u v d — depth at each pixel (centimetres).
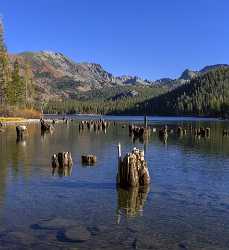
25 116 15238
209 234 1716
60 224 1808
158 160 4147
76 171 3269
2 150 4728
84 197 2344
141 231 1739
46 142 6031
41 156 4175
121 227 1788
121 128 11481
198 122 17275
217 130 10575
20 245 1555
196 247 1571
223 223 1867
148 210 2081
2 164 3562
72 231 1717
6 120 12125
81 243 1585
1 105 13962
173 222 1873
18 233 1681
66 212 2009
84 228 1762
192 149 5391
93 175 3098
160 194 2469
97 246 1559
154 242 1611
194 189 2641
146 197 2380
